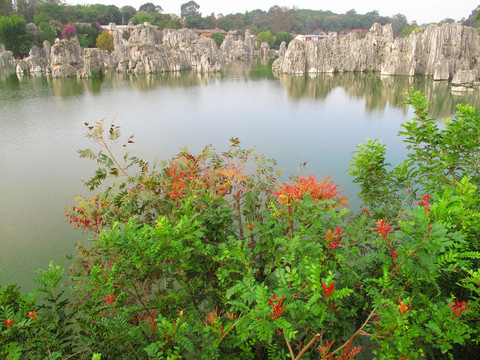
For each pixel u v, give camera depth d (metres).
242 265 4.09
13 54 96.25
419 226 3.03
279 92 56.31
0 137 28.28
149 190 5.81
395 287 3.08
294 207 3.99
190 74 86.88
